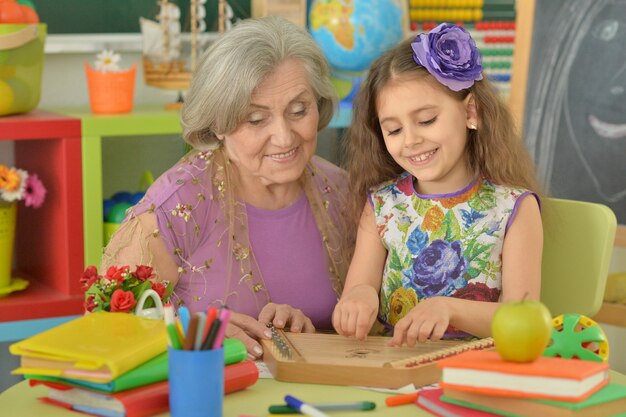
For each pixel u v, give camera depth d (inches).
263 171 72.2
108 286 62.8
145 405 50.5
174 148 120.8
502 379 49.0
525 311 49.2
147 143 119.6
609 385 50.7
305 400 54.4
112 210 103.8
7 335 99.0
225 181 74.8
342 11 112.2
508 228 71.2
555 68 111.7
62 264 102.3
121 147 118.3
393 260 73.8
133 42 116.2
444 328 61.7
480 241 71.1
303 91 70.7
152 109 112.0
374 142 75.8
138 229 72.8
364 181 76.7
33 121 97.7
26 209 113.1
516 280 69.7
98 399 51.6
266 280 75.1
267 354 61.0
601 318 104.6
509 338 49.1
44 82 115.0
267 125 70.6
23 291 104.1
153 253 72.8
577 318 56.6
